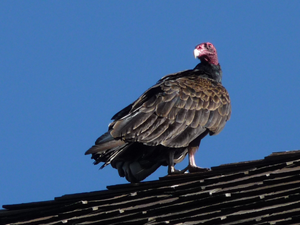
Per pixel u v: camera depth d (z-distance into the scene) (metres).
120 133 12.24
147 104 12.75
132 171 13.20
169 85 13.13
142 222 9.51
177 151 13.45
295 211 8.27
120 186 11.38
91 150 12.04
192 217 9.09
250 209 8.84
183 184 10.46
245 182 9.75
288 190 8.91
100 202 10.82
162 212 9.69
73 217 10.56
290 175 9.40
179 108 12.80
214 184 10.06
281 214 8.33
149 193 10.59
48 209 11.41
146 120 12.48
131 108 13.00
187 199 9.80
